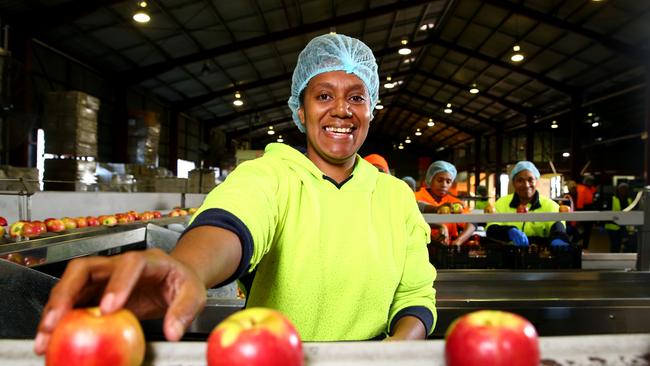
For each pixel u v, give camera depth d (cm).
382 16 1066
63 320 37
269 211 76
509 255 254
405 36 1256
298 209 88
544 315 182
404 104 2272
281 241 87
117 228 218
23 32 670
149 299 47
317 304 90
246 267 64
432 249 273
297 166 91
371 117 108
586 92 1277
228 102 1578
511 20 1007
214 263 55
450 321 181
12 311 115
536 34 1041
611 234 679
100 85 996
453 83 1591
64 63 869
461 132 2452
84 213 348
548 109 1579
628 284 218
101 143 1002
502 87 1527
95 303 44
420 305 101
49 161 582
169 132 1401
